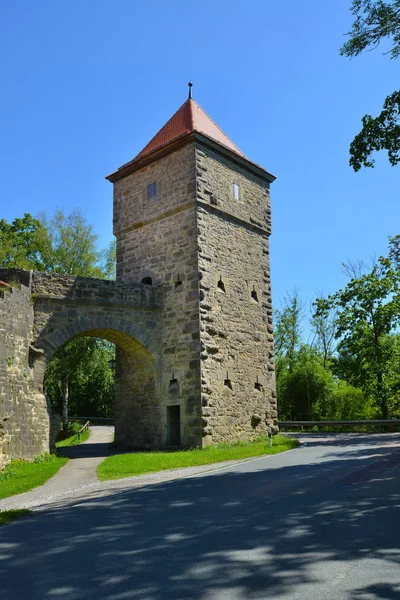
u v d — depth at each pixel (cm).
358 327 3134
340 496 881
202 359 1961
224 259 2166
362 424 2808
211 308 2045
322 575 512
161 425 2025
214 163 2202
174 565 560
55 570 566
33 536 721
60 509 924
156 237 2209
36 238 3591
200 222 2080
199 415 1914
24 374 1695
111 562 582
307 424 2938
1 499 1098
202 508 842
